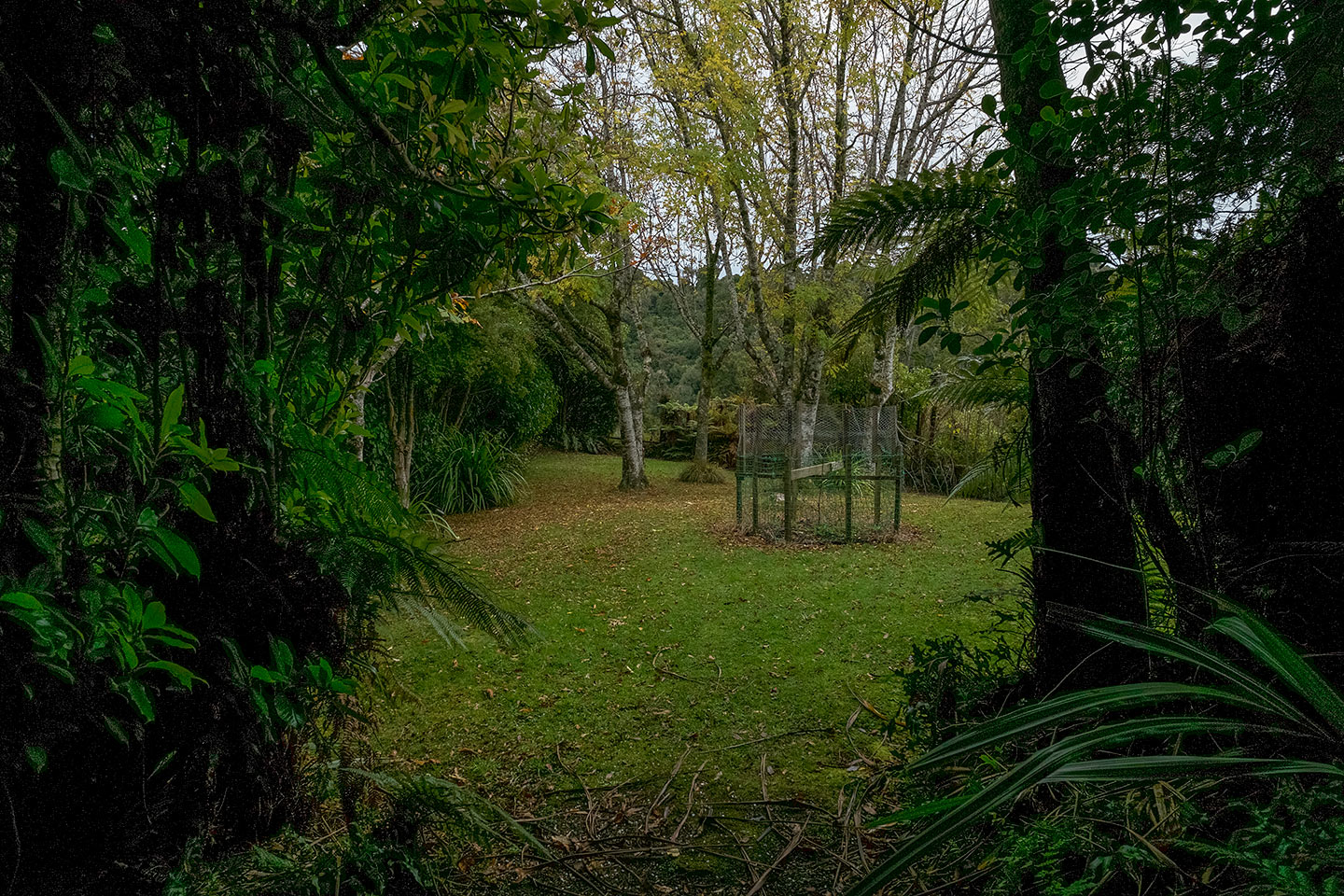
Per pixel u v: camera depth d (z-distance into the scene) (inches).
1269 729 28.2
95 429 36.4
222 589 39.8
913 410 404.2
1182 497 55.7
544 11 43.8
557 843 84.1
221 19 34.4
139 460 35.4
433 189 50.9
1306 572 48.7
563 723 116.8
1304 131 44.5
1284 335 50.0
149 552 36.1
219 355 40.2
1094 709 30.8
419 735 112.3
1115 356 61.6
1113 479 63.5
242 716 41.3
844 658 145.1
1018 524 288.4
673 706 123.7
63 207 30.5
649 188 328.2
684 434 591.2
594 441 609.9
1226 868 38.4
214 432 40.1
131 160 38.4
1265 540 51.4
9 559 28.9
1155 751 52.4
